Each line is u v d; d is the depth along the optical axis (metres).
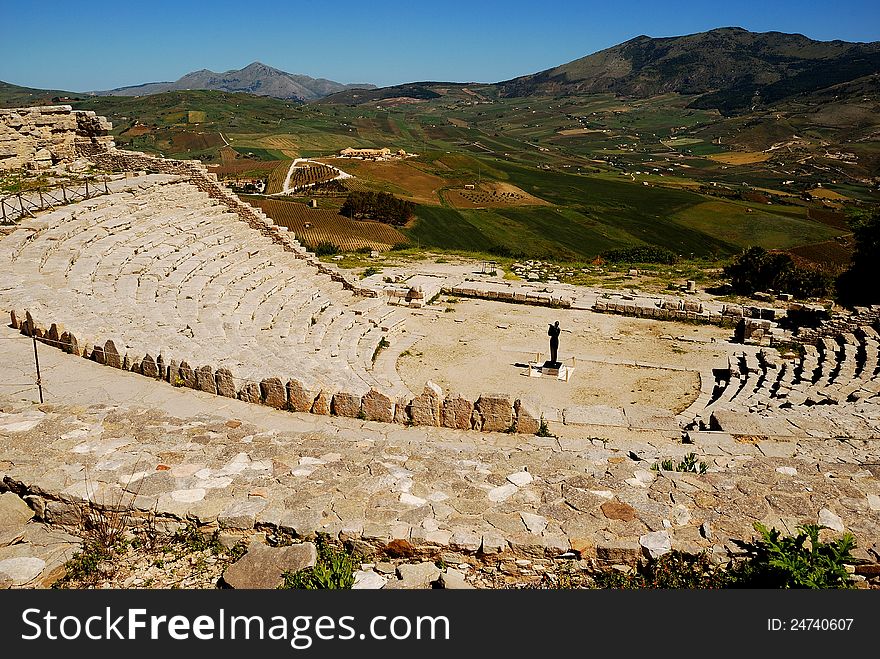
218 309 25.69
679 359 29.66
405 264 50.66
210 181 39.03
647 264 53.31
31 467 10.42
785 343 31.28
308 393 16.78
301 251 37.91
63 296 22.50
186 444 12.02
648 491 10.93
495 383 26.61
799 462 13.00
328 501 10.05
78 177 36.69
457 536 9.19
